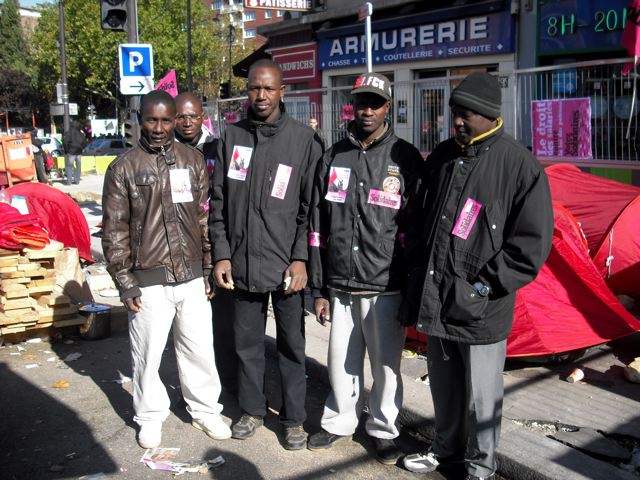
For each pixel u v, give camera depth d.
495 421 3.33
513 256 3.13
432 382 3.56
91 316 5.96
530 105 9.01
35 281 5.86
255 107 3.81
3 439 4.12
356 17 14.83
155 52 38.72
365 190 3.57
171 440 4.10
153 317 3.91
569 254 4.78
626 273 5.69
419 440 4.11
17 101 58.38
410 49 13.63
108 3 9.07
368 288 3.58
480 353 3.27
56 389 4.89
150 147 3.90
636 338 5.53
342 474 3.68
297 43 17.00
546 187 3.10
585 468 3.42
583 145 8.41
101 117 53.38
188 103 4.79
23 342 5.91
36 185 7.74
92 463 3.83
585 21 10.21
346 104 11.77
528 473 3.46
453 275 3.21
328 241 3.71
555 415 4.18
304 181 3.87
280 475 3.68
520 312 4.74
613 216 5.88
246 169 3.87
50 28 41.12
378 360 3.68
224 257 3.93
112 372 5.23
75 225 7.80
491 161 3.15
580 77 8.41
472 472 3.39
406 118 10.66
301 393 4.00
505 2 11.46
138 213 3.87
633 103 7.74
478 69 12.49
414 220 3.55
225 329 4.54
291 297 3.92
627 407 4.29
